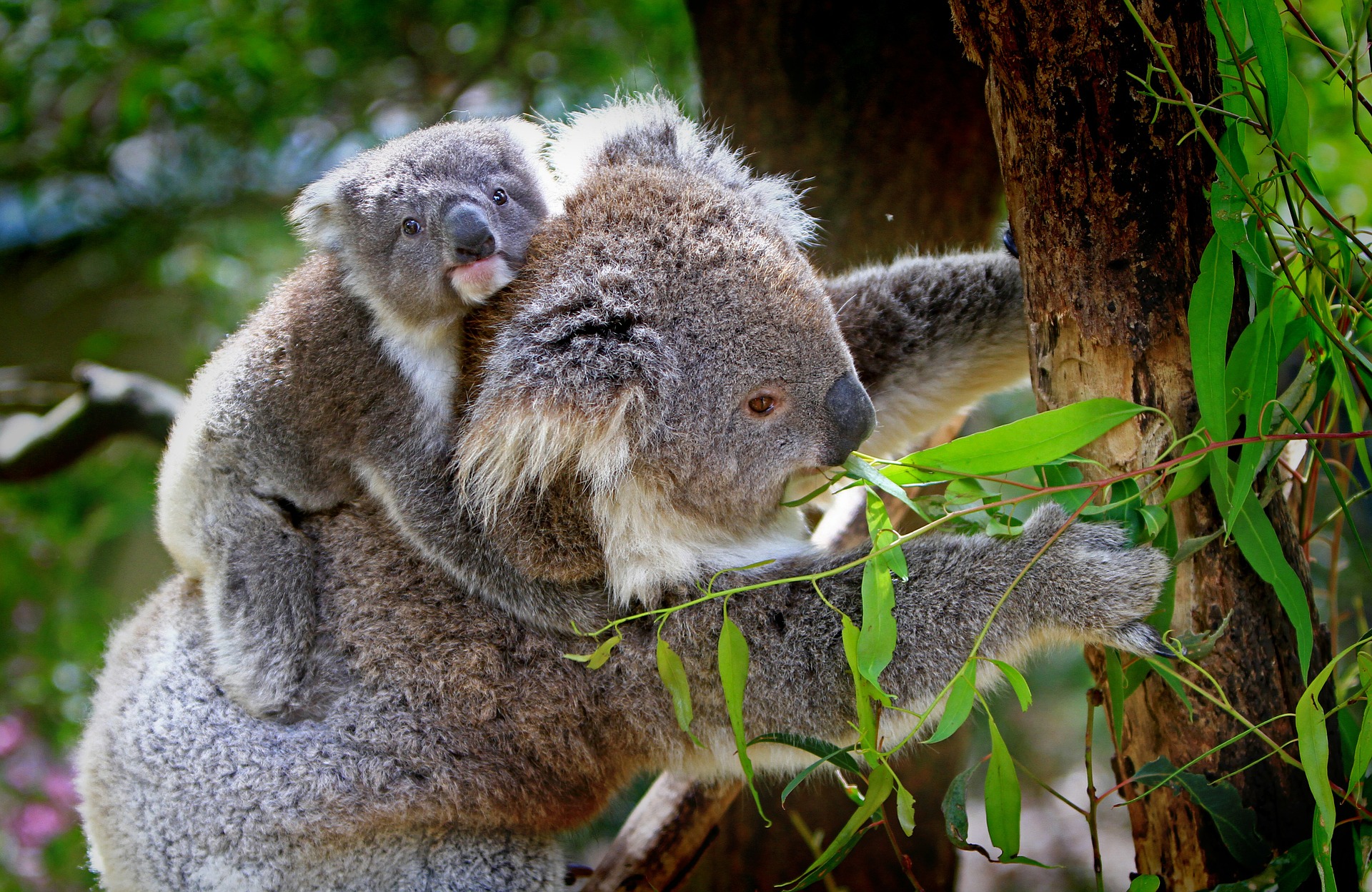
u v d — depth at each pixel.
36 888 5.73
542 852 3.28
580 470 2.83
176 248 7.65
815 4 4.30
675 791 3.61
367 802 3.10
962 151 4.37
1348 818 2.65
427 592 3.16
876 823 2.71
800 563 3.03
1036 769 7.18
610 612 3.04
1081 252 2.52
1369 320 2.65
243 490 3.35
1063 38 2.33
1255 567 2.45
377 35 6.56
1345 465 3.16
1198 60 2.39
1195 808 2.71
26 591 6.90
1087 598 2.63
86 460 7.23
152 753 3.28
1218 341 2.34
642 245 2.91
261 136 6.74
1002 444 2.50
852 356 3.52
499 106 6.92
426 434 3.08
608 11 6.35
